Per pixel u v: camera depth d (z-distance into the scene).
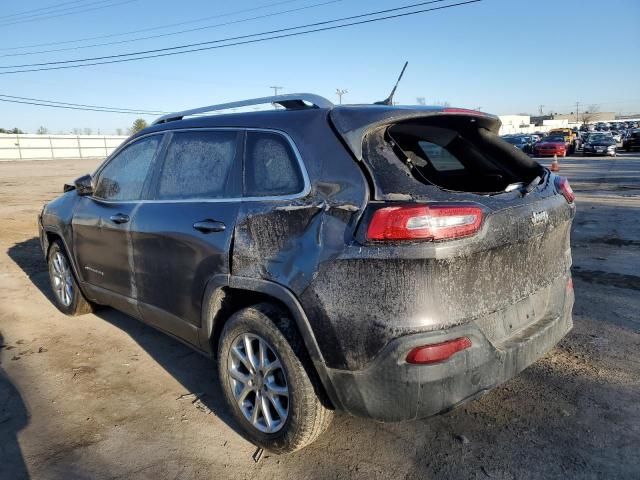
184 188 3.38
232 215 2.92
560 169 22.56
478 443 2.87
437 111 2.78
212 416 3.27
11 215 11.84
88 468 2.78
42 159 54.22
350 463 2.75
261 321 2.71
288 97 3.03
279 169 2.82
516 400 3.28
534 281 2.79
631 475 2.56
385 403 2.33
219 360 3.03
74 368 3.97
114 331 4.71
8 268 7.04
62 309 5.12
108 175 4.21
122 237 3.77
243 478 2.68
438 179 3.52
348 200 2.46
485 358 2.38
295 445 2.69
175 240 3.24
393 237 2.25
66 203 4.71
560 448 2.79
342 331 2.38
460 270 2.31
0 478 2.70
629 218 9.88
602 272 6.11
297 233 2.59
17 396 3.56
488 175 3.51
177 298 3.33
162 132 3.74
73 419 3.26
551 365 3.72
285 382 2.69
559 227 2.97
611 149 31.55
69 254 4.64
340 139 2.60
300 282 2.51
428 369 2.24
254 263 2.74
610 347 3.99
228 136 3.18
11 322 4.96
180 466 2.78
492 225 2.42
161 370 3.92
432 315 2.25
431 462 2.72
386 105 2.88
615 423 2.99
